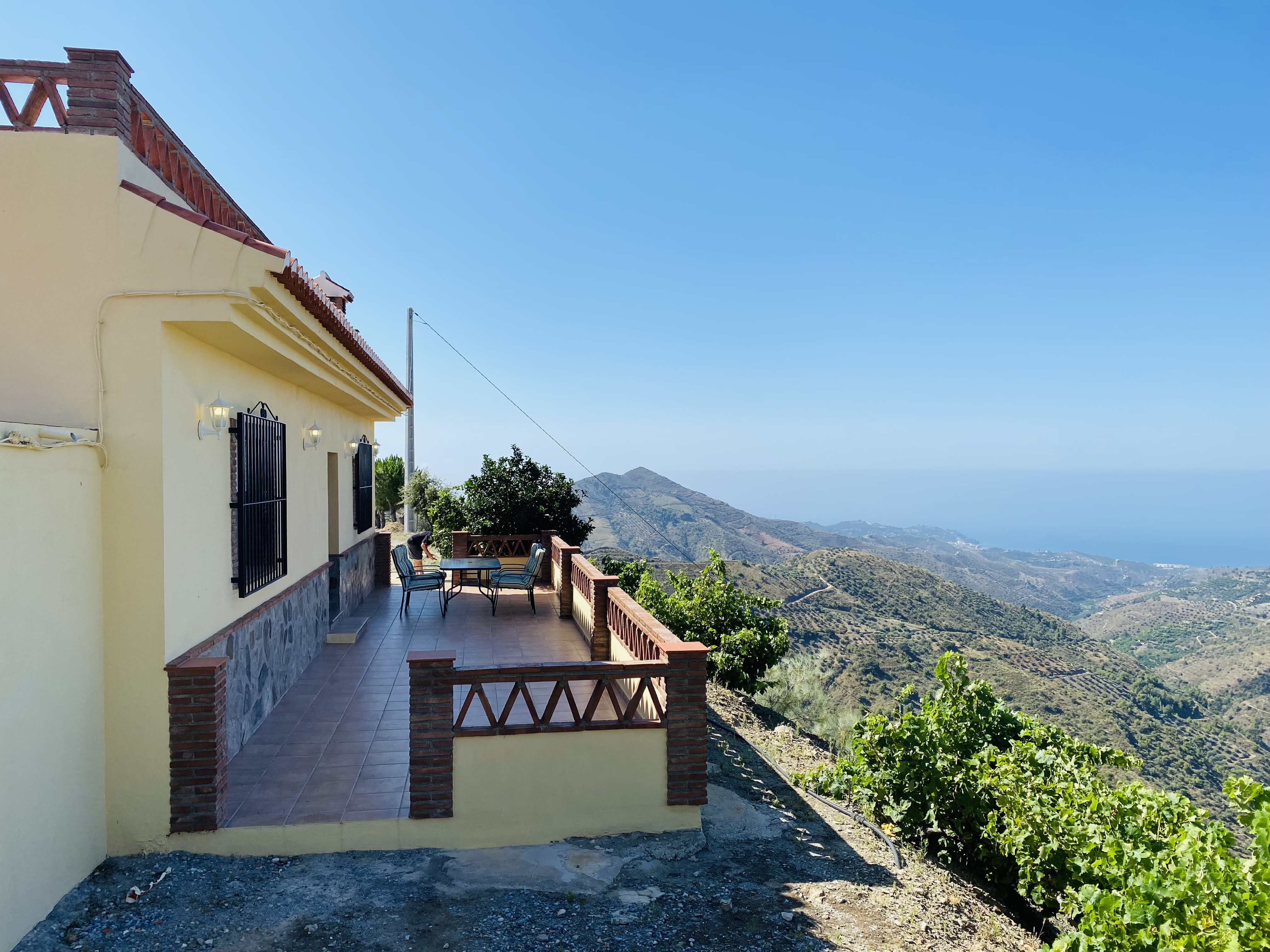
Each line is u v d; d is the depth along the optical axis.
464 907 4.21
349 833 4.73
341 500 10.69
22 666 3.60
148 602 4.45
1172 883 3.79
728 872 4.95
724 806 6.04
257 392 6.55
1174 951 3.39
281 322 5.36
